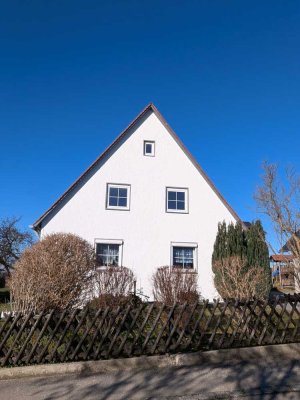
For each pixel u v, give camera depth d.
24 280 10.30
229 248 16.41
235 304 7.96
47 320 7.15
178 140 20.23
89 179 18.89
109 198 18.95
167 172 19.83
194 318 7.77
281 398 5.48
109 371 6.79
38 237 19.45
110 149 19.56
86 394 5.76
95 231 18.38
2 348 6.89
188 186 19.84
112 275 11.34
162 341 7.49
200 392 5.75
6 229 32.66
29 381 6.36
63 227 18.09
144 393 5.76
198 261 18.98
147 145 20.09
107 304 10.21
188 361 7.13
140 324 7.51
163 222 19.14
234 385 6.01
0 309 13.30
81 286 10.93
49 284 10.23
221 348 7.63
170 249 18.89
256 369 6.74
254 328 7.90
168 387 5.99
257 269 13.80
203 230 19.39
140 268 18.41
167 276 12.29
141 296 17.11
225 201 19.75
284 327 8.06
